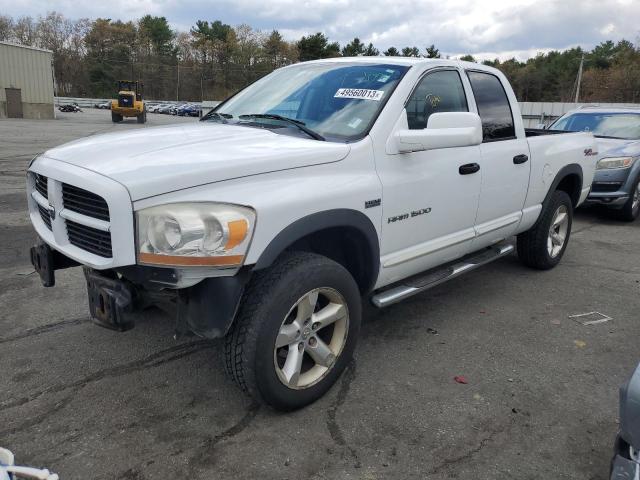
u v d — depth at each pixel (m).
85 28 101.25
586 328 4.30
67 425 2.89
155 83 100.69
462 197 4.02
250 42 106.44
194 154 2.77
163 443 2.76
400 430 2.91
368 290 3.53
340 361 3.19
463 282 5.33
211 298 2.64
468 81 4.22
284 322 2.84
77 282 4.93
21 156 13.77
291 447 2.75
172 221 2.46
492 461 2.68
